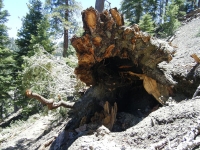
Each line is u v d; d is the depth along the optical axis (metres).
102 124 3.30
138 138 2.48
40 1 12.75
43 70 5.80
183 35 7.24
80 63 3.38
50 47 10.62
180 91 3.51
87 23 3.06
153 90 3.48
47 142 4.08
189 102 2.88
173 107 2.86
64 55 11.32
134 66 3.61
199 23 7.71
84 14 3.06
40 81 5.82
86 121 3.67
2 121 12.71
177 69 3.79
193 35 6.35
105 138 2.68
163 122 2.59
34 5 12.51
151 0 15.96
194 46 5.04
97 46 3.19
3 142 5.89
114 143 2.49
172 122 2.52
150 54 3.31
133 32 3.15
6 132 7.11
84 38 3.08
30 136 5.43
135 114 3.58
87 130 3.28
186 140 2.03
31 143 4.89
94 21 3.04
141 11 13.33
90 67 3.48
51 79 5.71
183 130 2.26
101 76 3.82
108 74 3.81
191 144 1.99
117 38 3.20
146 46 3.26
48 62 5.82
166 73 3.60
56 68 5.78
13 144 5.20
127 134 2.65
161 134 2.38
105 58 3.55
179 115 2.55
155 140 2.34
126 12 13.68
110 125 3.21
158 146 2.14
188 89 3.47
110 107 3.56
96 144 2.49
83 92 4.92
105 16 3.11
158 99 3.42
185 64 3.97
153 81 3.47
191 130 2.15
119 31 3.18
